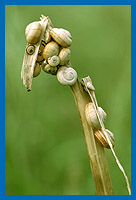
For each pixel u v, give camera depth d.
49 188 0.63
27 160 0.63
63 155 0.65
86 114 0.47
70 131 0.66
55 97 0.66
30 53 0.47
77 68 0.66
